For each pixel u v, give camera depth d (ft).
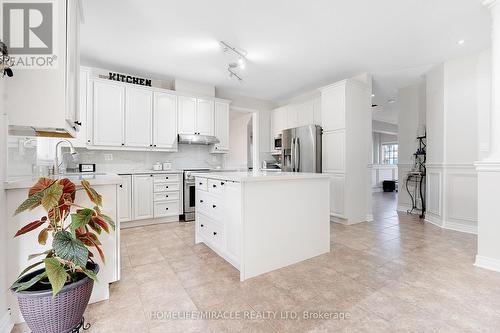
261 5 7.67
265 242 6.98
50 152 9.11
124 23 8.59
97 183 5.59
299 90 16.63
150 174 12.60
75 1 6.01
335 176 13.12
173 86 14.48
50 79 4.88
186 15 8.16
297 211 7.70
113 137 12.08
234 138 23.52
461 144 11.56
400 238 10.28
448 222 12.01
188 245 9.40
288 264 7.48
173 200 13.28
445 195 12.14
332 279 6.59
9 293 4.74
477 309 5.19
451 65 11.87
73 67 5.77
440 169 12.44
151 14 8.08
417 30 9.11
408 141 16.33
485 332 4.48
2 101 4.53
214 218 8.17
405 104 16.48
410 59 11.73
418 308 5.24
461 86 11.55
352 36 9.54
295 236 7.66
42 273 3.92
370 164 13.84
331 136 13.37
